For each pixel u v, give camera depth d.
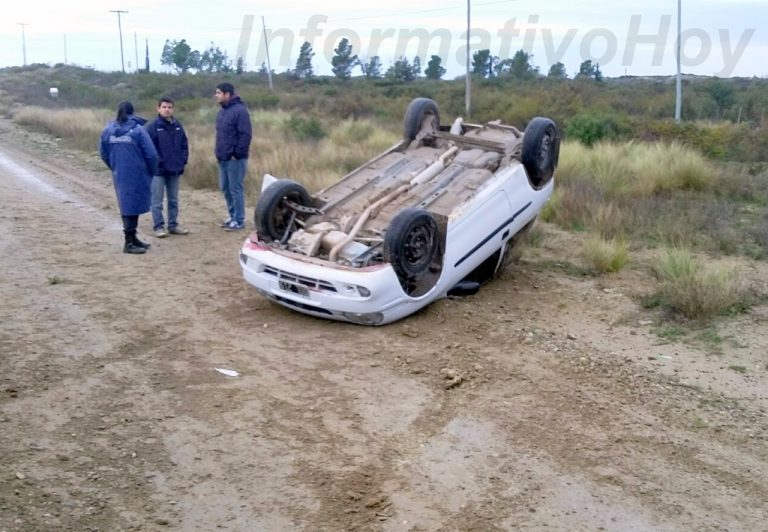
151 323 6.84
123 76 66.44
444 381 5.75
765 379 5.94
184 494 4.26
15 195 12.78
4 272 8.20
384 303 6.61
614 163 14.51
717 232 10.30
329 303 6.66
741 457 4.79
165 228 10.41
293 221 7.66
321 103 34.16
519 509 4.20
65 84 53.22
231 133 10.11
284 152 15.75
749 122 25.59
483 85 38.75
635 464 4.67
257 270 7.10
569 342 6.62
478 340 6.62
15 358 5.93
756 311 7.42
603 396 5.57
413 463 4.64
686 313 7.27
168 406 5.27
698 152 16.09
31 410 5.11
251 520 4.05
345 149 16.78
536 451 4.79
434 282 7.12
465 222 7.24
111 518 4.01
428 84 42.75
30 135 23.98
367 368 5.97
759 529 4.08
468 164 8.29
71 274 8.23
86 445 4.71
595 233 9.84
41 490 4.20
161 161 9.87
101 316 6.97
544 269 8.88
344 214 7.72
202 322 6.91
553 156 8.26
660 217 10.93
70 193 13.12
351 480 4.44
